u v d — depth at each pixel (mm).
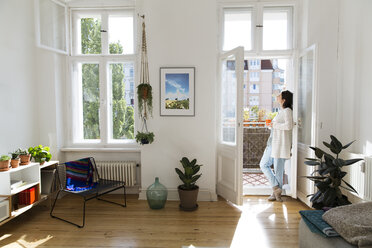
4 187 2480
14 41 3053
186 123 3451
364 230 1550
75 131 3838
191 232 2570
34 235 2514
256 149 5367
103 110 3783
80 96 3852
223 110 3535
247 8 3615
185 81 3408
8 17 2943
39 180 2906
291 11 3566
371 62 2701
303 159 3352
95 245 2326
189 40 3387
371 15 2701
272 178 3447
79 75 3836
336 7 3281
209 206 3266
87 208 3201
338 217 1715
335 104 3332
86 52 3830
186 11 3365
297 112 3307
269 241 2396
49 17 3385
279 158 3375
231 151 3271
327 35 3303
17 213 2566
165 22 3385
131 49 3781
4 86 2885
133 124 3832
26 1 3262
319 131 3219
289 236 2490
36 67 3502
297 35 3492
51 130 3582
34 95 3445
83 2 3691
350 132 3057
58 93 3639
